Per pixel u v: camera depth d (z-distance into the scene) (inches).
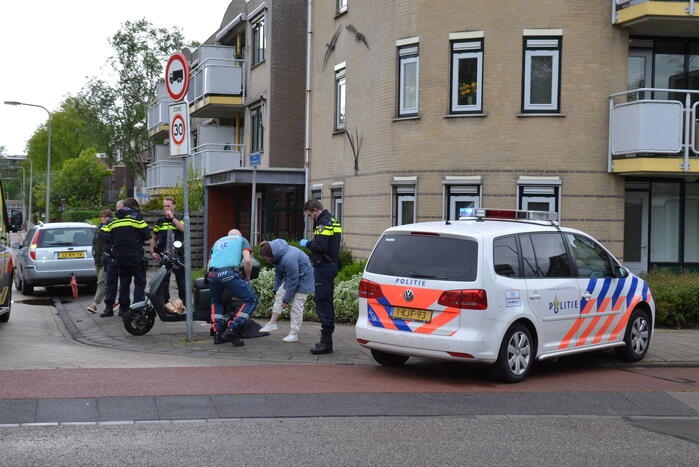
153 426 262.2
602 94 630.5
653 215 670.5
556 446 250.2
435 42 654.5
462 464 228.7
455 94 653.3
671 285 534.9
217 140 1211.9
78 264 727.1
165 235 505.7
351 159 756.6
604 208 629.9
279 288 460.8
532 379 360.5
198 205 1096.2
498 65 636.7
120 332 466.6
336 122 800.3
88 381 324.5
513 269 347.6
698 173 609.6
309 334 468.4
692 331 508.7
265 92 1024.2
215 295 422.0
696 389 346.9
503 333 337.4
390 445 246.1
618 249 633.0
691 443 258.4
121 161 2049.7
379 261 362.0
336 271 403.5
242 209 1053.8
